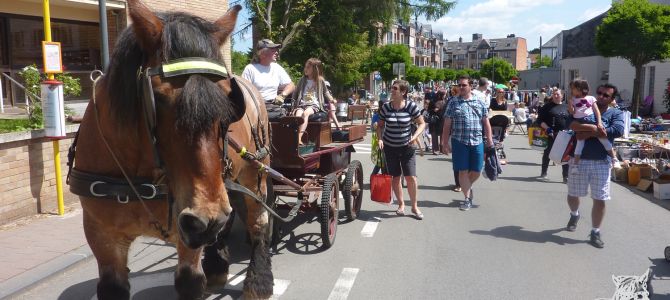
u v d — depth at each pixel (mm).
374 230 7320
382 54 46125
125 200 3303
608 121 6766
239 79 5133
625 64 31422
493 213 8461
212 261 4887
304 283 5312
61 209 7535
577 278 5512
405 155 7961
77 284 5344
